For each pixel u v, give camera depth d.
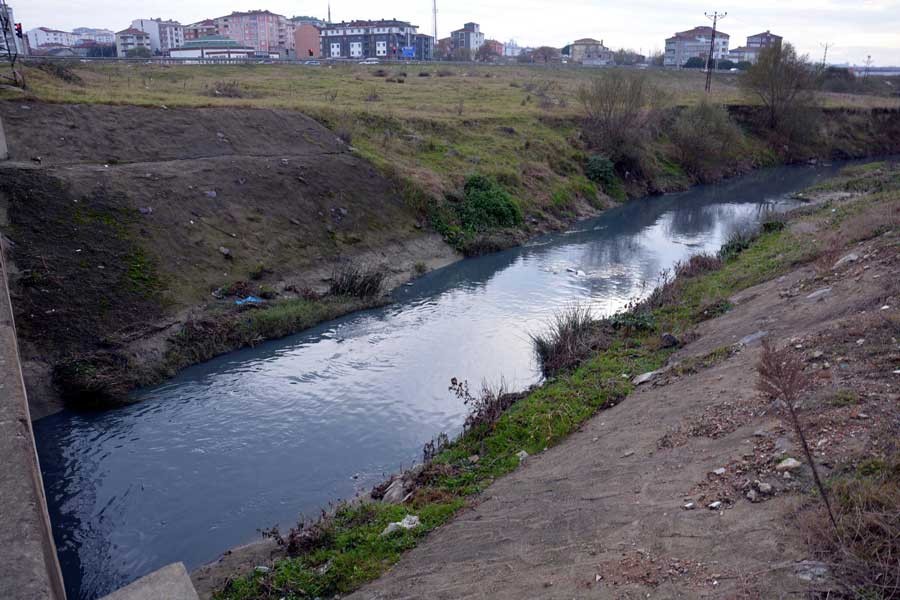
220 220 19.23
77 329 14.06
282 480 10.52
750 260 17.95
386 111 33.38
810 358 8.69
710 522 5.89
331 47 123.56
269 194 21.30
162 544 9.12
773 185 40.38
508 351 15.39
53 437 11.82
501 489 8.58
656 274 21.73
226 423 12.30
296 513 9.67
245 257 18.72
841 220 19.09
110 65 46.88
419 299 19.59
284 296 18.20
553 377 12.77
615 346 13.59
